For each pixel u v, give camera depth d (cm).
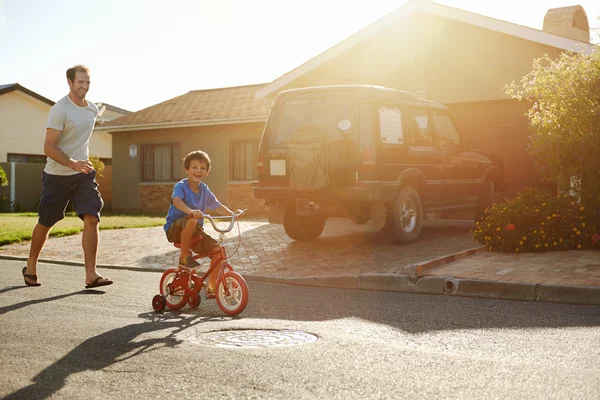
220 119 2039
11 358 434
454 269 755
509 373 392
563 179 922
